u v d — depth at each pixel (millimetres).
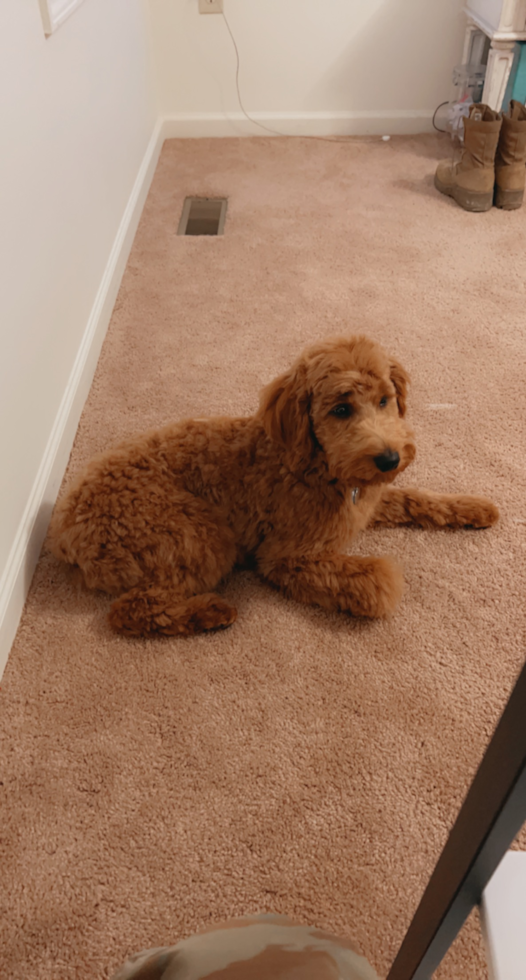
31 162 1639
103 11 2398
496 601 1491
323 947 675
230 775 1214
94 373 2178
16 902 1071
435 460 1829
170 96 3609
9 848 1133
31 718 1311
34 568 1591
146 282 2607
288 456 1380
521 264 2621
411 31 3350
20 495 1541
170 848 1124
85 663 1402
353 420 1304
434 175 3227
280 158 3461
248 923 747
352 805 1168
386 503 1654
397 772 1208
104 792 1198
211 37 3396
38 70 1702
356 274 2598
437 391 2053
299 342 2275
